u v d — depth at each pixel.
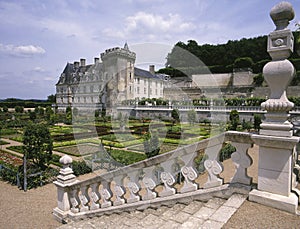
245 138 3.16
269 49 2.88
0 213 6.70
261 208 2.81
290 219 2.55
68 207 5.70
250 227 2.41
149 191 4.14
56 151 15.65
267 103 2.90
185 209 3.34
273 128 2.88
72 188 5.55
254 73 49.53
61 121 35.81
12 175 9.67
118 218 4.18
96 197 4.98
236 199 3.07
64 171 5.64
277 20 2.88
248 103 31.72
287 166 2.83
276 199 2.80
